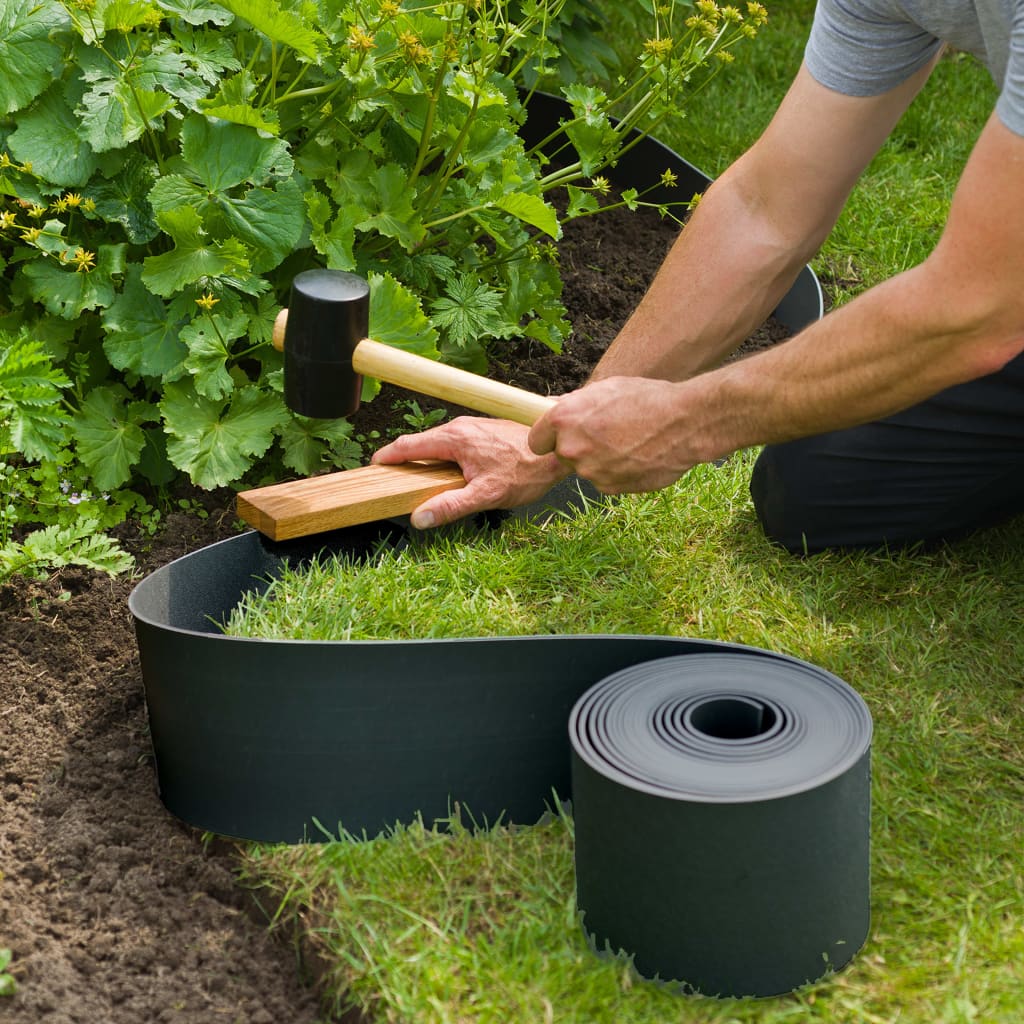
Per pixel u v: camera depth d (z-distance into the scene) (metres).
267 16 2.28
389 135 2.77
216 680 1.80
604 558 2.34
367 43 2.34
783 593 2.29
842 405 1.76
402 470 2.37
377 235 2.75
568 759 1.89
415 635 2.11
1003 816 1.84
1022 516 2.49
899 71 2.00
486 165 2.72
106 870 1.83
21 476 2.43
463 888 1.76
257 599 2.23
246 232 2.41
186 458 2.39
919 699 2.05
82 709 2.10
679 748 1.60
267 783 1.84
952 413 2.19
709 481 2.55
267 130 2.37
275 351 2.55
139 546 2.42
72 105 2.43
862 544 2.38
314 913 1.74
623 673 1.78
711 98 4.09
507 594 2.24
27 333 2.42
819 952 1.60
